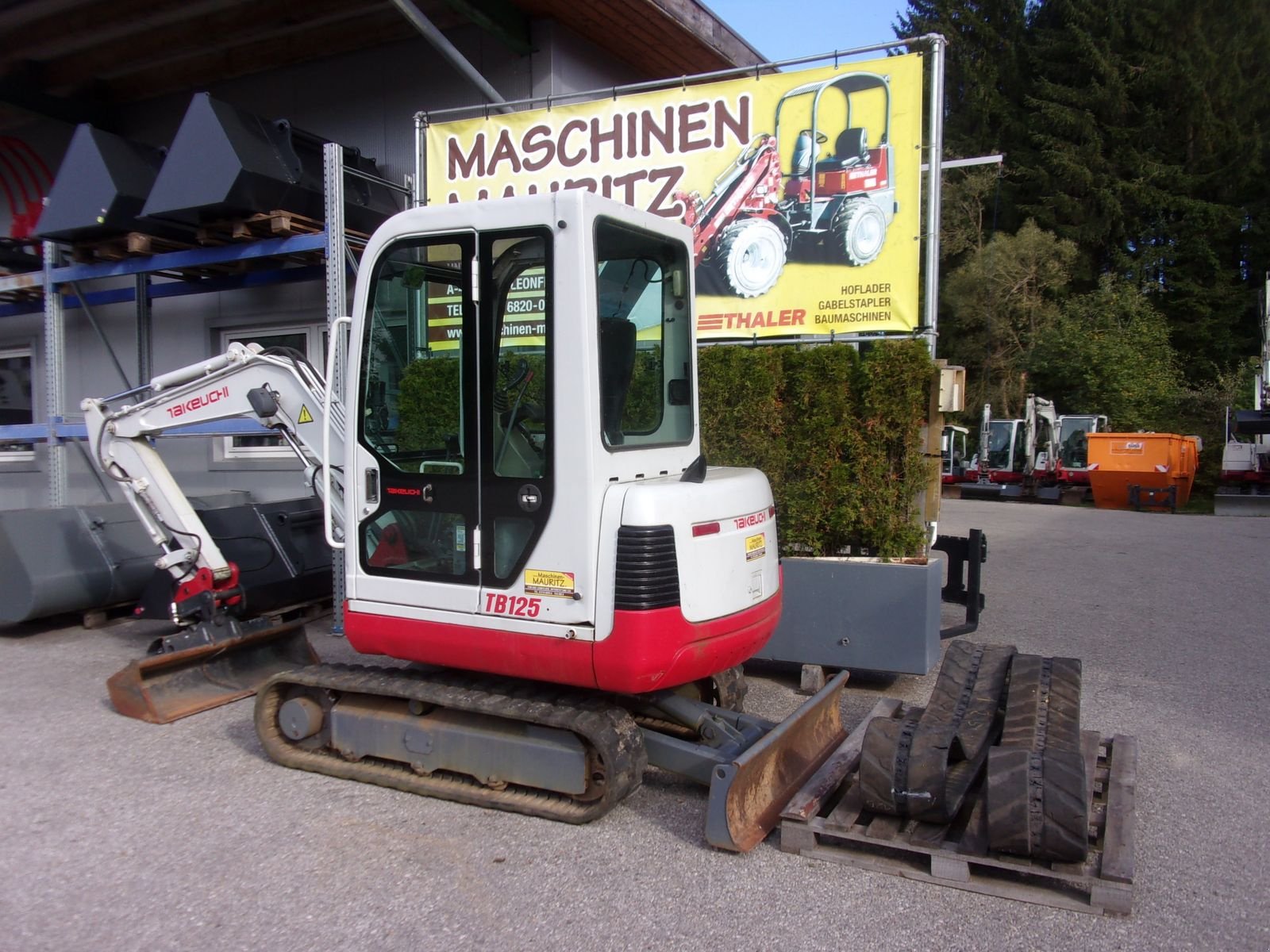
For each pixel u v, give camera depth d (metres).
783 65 6.84
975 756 4.11
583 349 3.97
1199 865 3.87
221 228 7.67
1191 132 35.41
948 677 4.70
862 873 3.78
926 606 5.95
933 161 6.51
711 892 3.62
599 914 3.47
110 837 4.07
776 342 6.98
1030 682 4.47
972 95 37.69
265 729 4.91
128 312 10.56
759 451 6.49
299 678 4.77
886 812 3.88
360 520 4.56
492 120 7.78
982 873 3.72
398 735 4.56
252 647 6.08
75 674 6.51
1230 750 5.17
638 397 4.59
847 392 6.34
